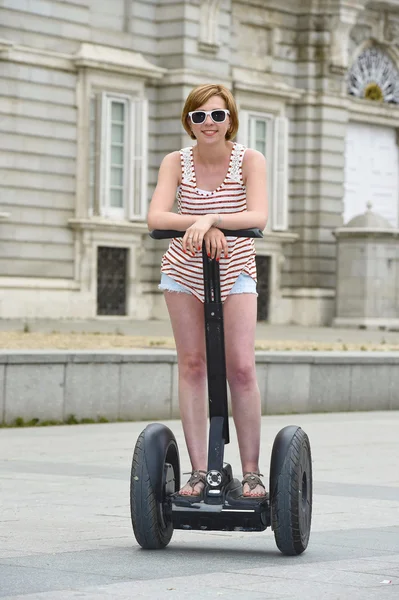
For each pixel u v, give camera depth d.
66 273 40.75
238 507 8.65
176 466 9.12
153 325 38.88
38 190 39.97
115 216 42.03
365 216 45.78
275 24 46.59
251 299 8.95
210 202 8.93
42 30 39.81
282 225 46.59
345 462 14.48
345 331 42.41
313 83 47.50
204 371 9.16
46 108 39.97
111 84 41.50
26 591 7.46
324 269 47.34
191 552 8.88
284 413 20.50
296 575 8.07
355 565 8.45
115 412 18.58
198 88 8.88
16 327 34.03
